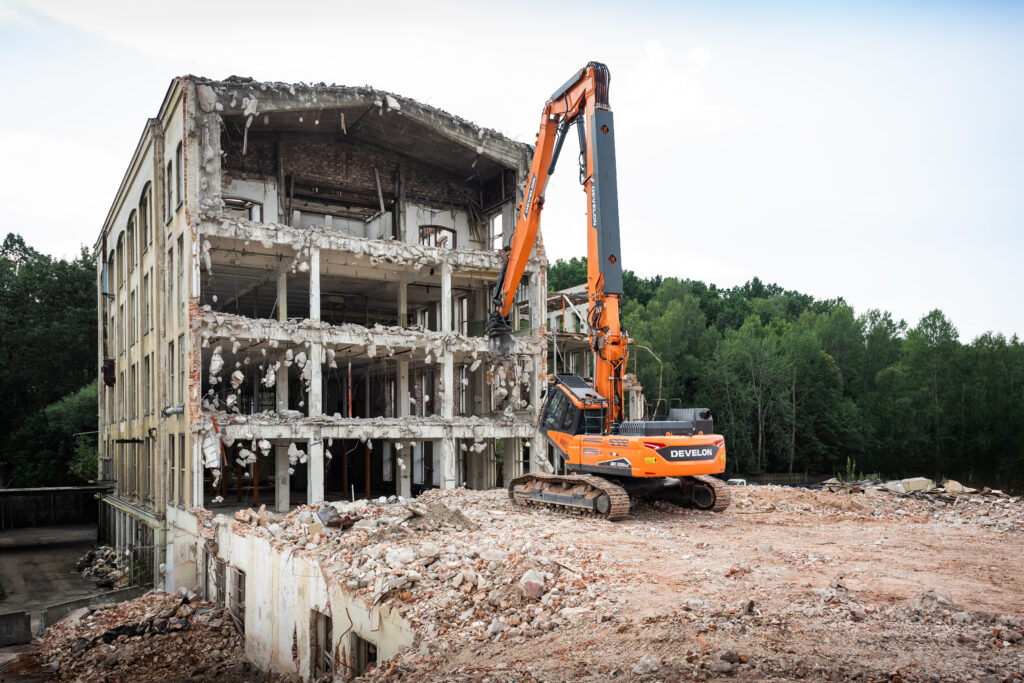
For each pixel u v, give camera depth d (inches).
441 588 460.8
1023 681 270.4
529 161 1438.2
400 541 585.9
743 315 3567.9
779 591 404.5
